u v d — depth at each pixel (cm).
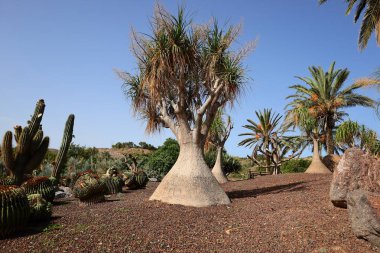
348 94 2438
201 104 1053
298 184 1184
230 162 2566
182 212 765
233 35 995
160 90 935
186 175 914
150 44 950
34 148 1202
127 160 2147
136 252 491
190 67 970
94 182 949
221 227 633
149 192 1252
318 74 2464
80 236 561
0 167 1495
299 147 2514
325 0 1730
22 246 522
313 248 502
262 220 664
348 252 486
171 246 520
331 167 1997
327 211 675
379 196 525
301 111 2069
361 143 1623
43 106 1245
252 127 3077
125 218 692
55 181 1207
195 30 984
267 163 2612
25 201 607
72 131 1431
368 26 1695
